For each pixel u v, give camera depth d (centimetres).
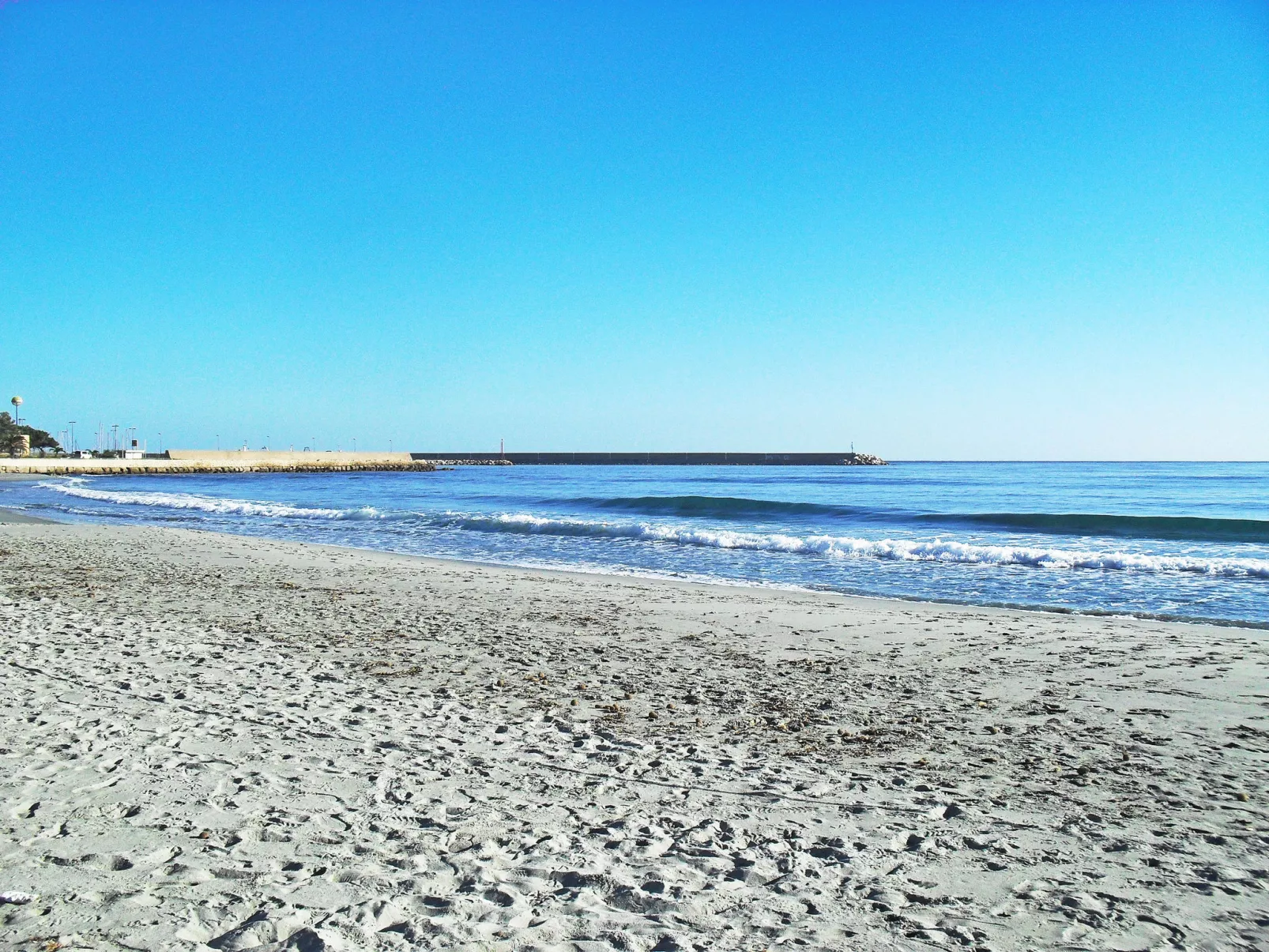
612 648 996
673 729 664
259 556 1962
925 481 7888
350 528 3009
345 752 577
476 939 328
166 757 550
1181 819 479
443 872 392
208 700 702
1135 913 364
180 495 5062
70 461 10112
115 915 335
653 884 385
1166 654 949
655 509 3762
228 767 535
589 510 3850
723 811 487
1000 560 1941
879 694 785
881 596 1448
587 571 1836
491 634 1069
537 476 10769
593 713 711
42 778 502
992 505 4262
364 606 1283
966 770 570
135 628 1038
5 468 9275
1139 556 1800
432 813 471
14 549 2022
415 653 945
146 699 695
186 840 419
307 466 12506
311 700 720
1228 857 426
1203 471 11550
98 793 480
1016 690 795
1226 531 2444
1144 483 7119
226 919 337
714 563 1972
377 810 473
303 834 432
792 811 488
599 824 462
